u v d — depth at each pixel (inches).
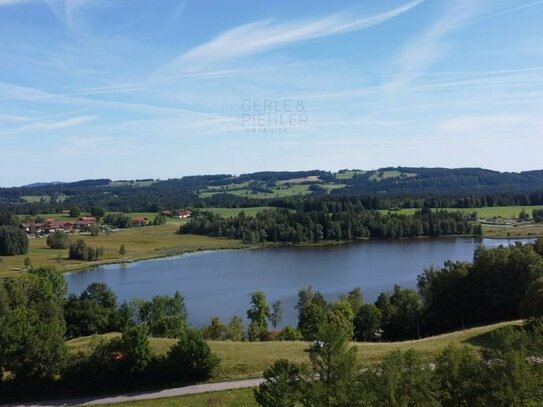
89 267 7386.8
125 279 6422.2
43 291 3503.9
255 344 2701.8
